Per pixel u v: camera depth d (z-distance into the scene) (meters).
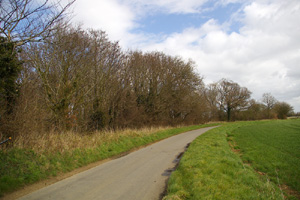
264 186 6.68
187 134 24.72
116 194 5.71
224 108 68.69
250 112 70.81
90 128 16.52
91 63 16.42
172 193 5.48
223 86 68.75
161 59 32.56
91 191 5.93
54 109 12.71
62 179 7.11
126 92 22.09
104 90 19.06
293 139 18.66
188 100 36.94
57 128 12.42
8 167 6.65
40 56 13.05
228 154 11.18
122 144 13.71
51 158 8.35
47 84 12.59
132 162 9.83
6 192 5.63
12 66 8.16
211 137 18.83
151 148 14.24
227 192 5.61
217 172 7.26
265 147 14.66
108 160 10.35
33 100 10.02
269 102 82.19
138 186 6.39
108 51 19.38
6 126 8.09
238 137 21.52
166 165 9.21
